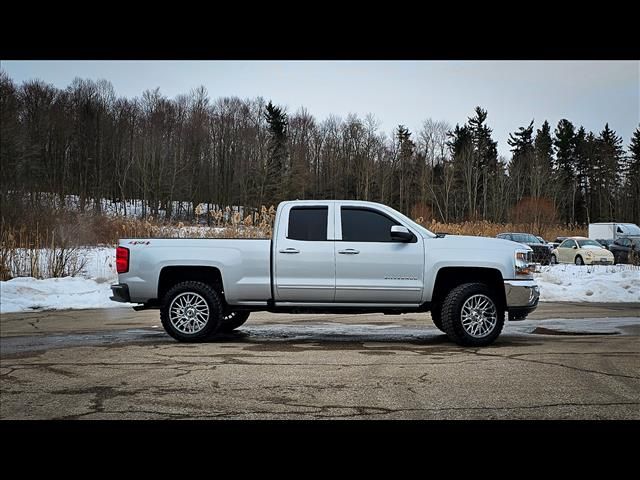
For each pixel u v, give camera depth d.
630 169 71.00
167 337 8.94
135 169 66.31
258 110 73.75
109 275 17.16
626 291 15.69
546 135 81.06
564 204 74.31
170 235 20.42
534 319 11.21
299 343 8.25
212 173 69.69
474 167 71.12
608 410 4.83
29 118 59.00
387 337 8.87
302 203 8.36
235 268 8.21
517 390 5.44
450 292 8.00
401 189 69.81
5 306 13.05
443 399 5.15
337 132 72.50
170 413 4.82
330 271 8.11
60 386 5.72
